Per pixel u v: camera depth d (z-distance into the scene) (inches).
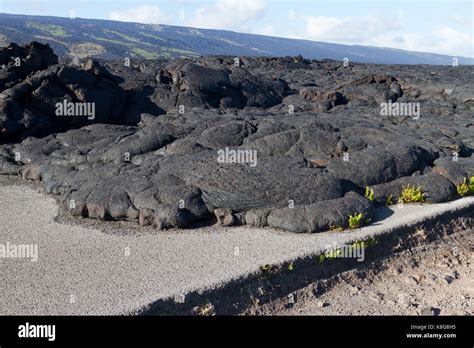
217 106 1378.0
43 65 1267.2
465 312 492.7
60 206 694.5
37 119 1072.2
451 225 675.4
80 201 662.5
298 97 1551.4
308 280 522.3
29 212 691.4
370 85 1653.5
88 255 539.8
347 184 695.1
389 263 583.8
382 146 785.6
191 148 777.6
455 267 597.0
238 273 486.9
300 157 711.7
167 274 489.1
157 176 684.1
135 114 1246.9
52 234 605.3
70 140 954.1
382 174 723.4
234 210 637.3
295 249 546.6
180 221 612.7
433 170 767.7
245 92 1465.3
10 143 1035.9
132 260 524.7
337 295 515.8
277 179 650.2
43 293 452.8
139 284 468.1
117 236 597.0
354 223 608.7
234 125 823.1
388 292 530.6
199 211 630.5
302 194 642.2
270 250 545.3
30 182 849.5
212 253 539.8
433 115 1314.0
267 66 2413.9
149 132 868.0
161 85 1374.3
